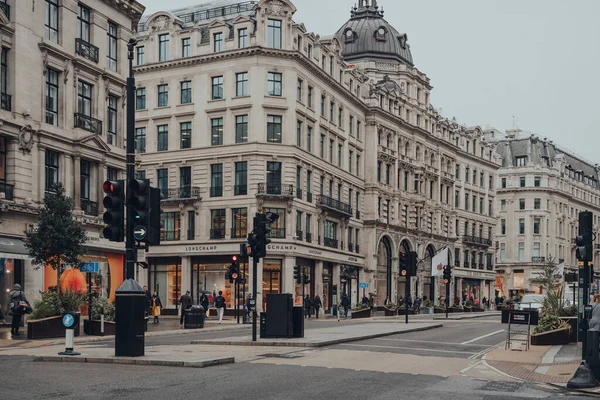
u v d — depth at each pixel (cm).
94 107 3781
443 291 8369
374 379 1425
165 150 5788
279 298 2336
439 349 2194
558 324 2447
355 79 6888
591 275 1953
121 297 1644
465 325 3809
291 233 5469
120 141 4016
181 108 5741
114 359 1595
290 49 5547
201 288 5606
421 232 7906
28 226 3259
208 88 5647
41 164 3362
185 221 5659
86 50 3712
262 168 5434
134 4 4109
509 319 2231
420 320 4653
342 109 6594
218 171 5588
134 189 1617
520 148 11800
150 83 5872
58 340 2344
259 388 1259
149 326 3538
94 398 1118
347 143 6662
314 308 5462
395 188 7444
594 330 1386
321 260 5988
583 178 13312
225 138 5553
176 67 5769
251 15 5838
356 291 6844
